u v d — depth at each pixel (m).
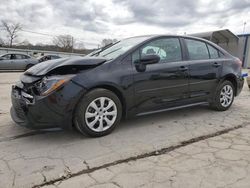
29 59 17.45
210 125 4.13
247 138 3.54
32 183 2.38
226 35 23.16
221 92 4.92
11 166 2.70
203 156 2.95
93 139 3.47
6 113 4.85
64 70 3.31
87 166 2.71
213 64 4.69
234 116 4.69
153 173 2.56
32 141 3.40
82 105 3.30
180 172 2.58
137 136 3.60
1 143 3.33
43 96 3.12
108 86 3.49
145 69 3.76
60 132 3.71
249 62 25.83
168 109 4.19
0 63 16.11
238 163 2.77
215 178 2.46
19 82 3.58
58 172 2.58
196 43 4.62
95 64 3.44
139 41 4.00
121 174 2.55
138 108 3.81
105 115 3.54
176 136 3.61
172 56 4.18
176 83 4.13
